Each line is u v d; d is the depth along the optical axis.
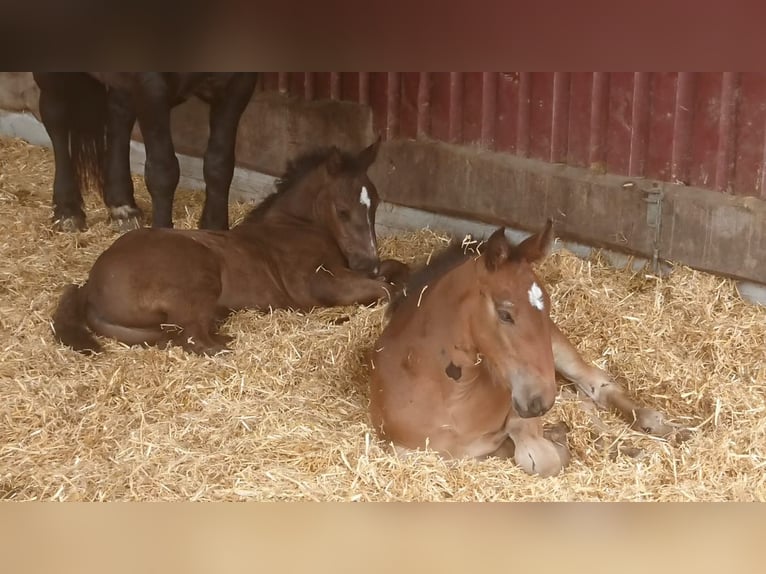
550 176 4.09
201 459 2.75
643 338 3.37
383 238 4.57
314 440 2.84
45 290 3.89
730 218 3.61
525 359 2.46
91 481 2.67
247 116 5.18
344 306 3.84
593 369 3.13
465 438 2.77
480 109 4.30
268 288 3.74
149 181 4.20
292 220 4.01
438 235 4.45
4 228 4.51
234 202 5.18
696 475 2.71
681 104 3.71
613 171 3.96
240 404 3.05
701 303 3.54
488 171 4.30
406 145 4.59
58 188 4.64
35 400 3.04
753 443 2.81
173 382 3.16
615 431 2.96
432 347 2.70
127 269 3.39
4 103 5.95
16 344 3.39
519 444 2.74
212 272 3.53
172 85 4.14
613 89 3.89
